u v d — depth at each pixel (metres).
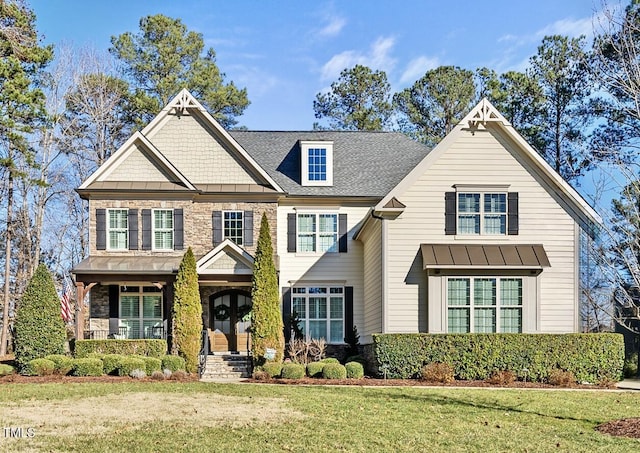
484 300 24.62
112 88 44.75
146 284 29.55
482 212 25.31
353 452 12.60
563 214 25.41
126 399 18.28
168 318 28.05
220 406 17.23
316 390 20.53
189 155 30.55
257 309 26.08
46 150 41.75
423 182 25.33
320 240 30.88
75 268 27.53
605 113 38.03
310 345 27.94
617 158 21.70
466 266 24.28
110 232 29.34
